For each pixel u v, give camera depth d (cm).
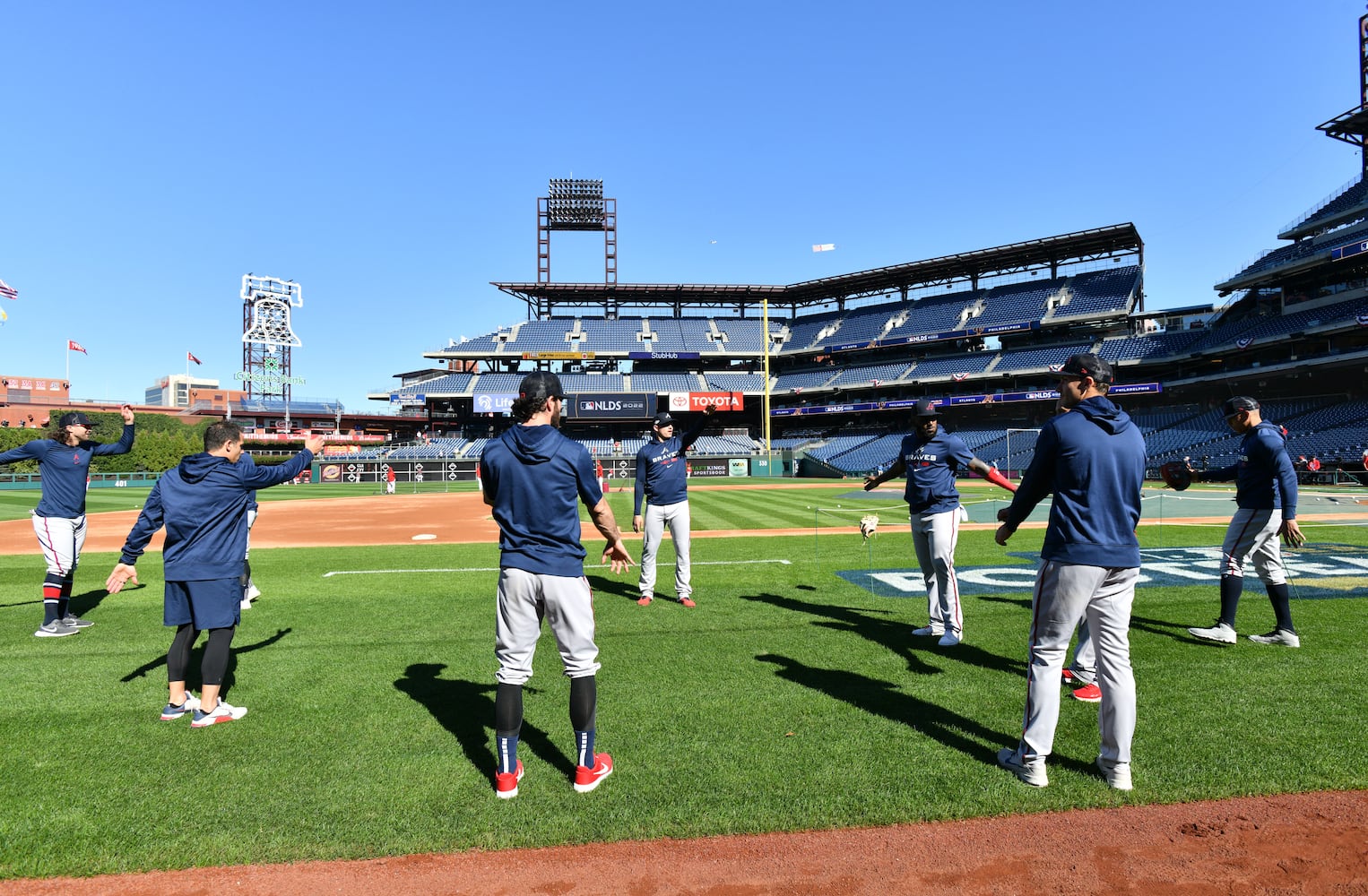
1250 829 265
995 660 478
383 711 390
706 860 249
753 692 415
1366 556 874
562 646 305
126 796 294
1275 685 411
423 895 231
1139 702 385
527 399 310
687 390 5491
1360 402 3050
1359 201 3180
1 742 349
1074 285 4716
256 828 269
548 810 281
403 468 4738
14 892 234
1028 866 245
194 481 369
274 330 7625
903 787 297
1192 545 1031
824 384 5288
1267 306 3681
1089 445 296
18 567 947
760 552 1045
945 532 516
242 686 434
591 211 5862
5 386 6662
